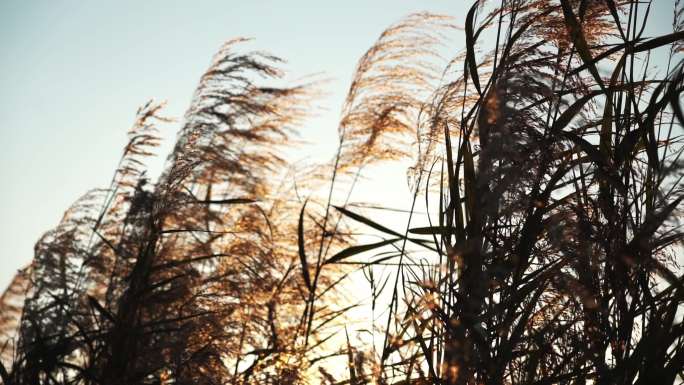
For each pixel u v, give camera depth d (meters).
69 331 5.17
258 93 5.99
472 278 3.08
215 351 4.84
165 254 5.18
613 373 2.84
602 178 3.09
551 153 3.04
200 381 4.71
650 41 3.25
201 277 5.23
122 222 5.96
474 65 3.54
